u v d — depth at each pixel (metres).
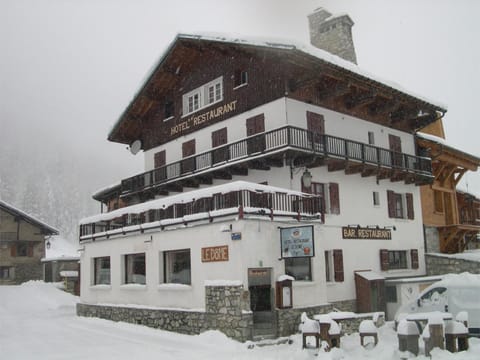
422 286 22.23
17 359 13.91
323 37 29.02
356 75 22.20
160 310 18.78
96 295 23.55
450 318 12.12
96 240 23.80
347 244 22.66
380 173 24.59
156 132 30.05
